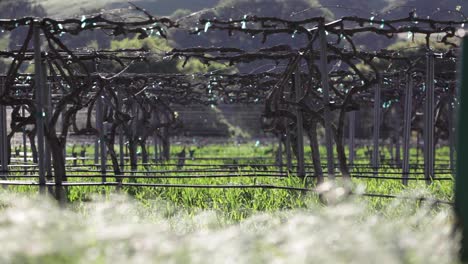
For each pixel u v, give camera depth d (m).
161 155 73.69
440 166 63.84
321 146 96.69
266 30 30.22
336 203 17.56
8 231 12.38
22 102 31.23
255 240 13.59
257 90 56.69
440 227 16.56
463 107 16.12
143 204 27.33
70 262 11.56
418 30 31.20
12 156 71.06
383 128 64.81
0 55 36.03
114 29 29.77
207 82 52.56
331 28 30.14
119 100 47.44
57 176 30.55
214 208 27.92
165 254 11.67
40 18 29.41
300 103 31.27
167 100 64.56
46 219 13.25
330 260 11.23
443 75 45.88
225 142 107.88
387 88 53.88
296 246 11.65
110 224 14.92
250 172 44.91
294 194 30.91
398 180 39.62
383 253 11.48
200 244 12.47
